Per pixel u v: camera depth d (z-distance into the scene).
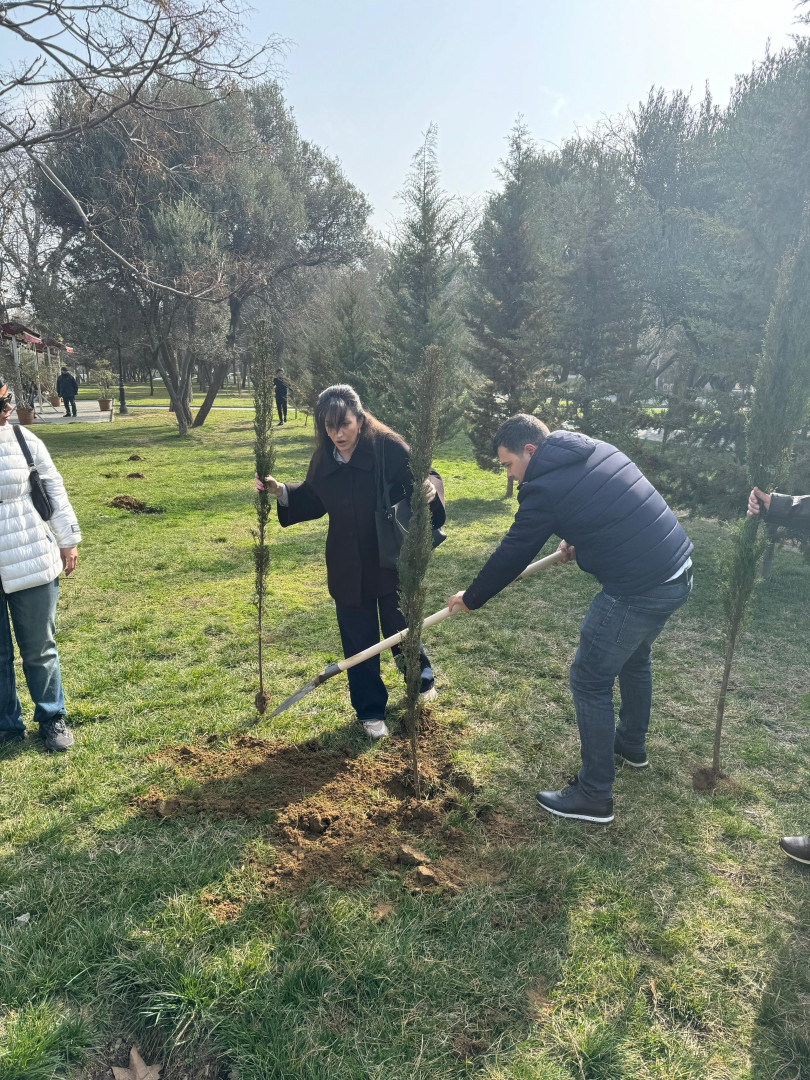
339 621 3.61
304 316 23.14
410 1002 2.02
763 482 2.98
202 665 4.52
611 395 10.44
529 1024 1.97
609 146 14.55
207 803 2.95
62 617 5.43
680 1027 1.99
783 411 2.92
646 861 2.68
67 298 19.23
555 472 2.70
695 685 4.40
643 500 2.70
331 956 2.16
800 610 5.96
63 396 25.78
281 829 2.77
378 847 2.69
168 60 8.91
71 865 2.57
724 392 7.09
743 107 7.28
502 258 10.53
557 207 13.32
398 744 3.53
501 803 3.04
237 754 3.38
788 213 6.35
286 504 3.66
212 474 12.88
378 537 3.41
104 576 6.56
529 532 2.72
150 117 10.73
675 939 2.27
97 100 9.68
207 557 7.25
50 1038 1.87
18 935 2.22
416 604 2.81
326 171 26.78
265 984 2.05
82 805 2.93
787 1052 1.92
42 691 3.43
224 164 13.59
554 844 2.76
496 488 12.12
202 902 2.37
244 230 21.39
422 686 4.02
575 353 10.80
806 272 2.82
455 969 2.13
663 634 5.33
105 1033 1.95
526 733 3.70
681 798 3.12
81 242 19.06
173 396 19.75
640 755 3.36
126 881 2.47
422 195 11.68
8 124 10.59
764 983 2.14
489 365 10.66
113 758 3.36
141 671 4.38
